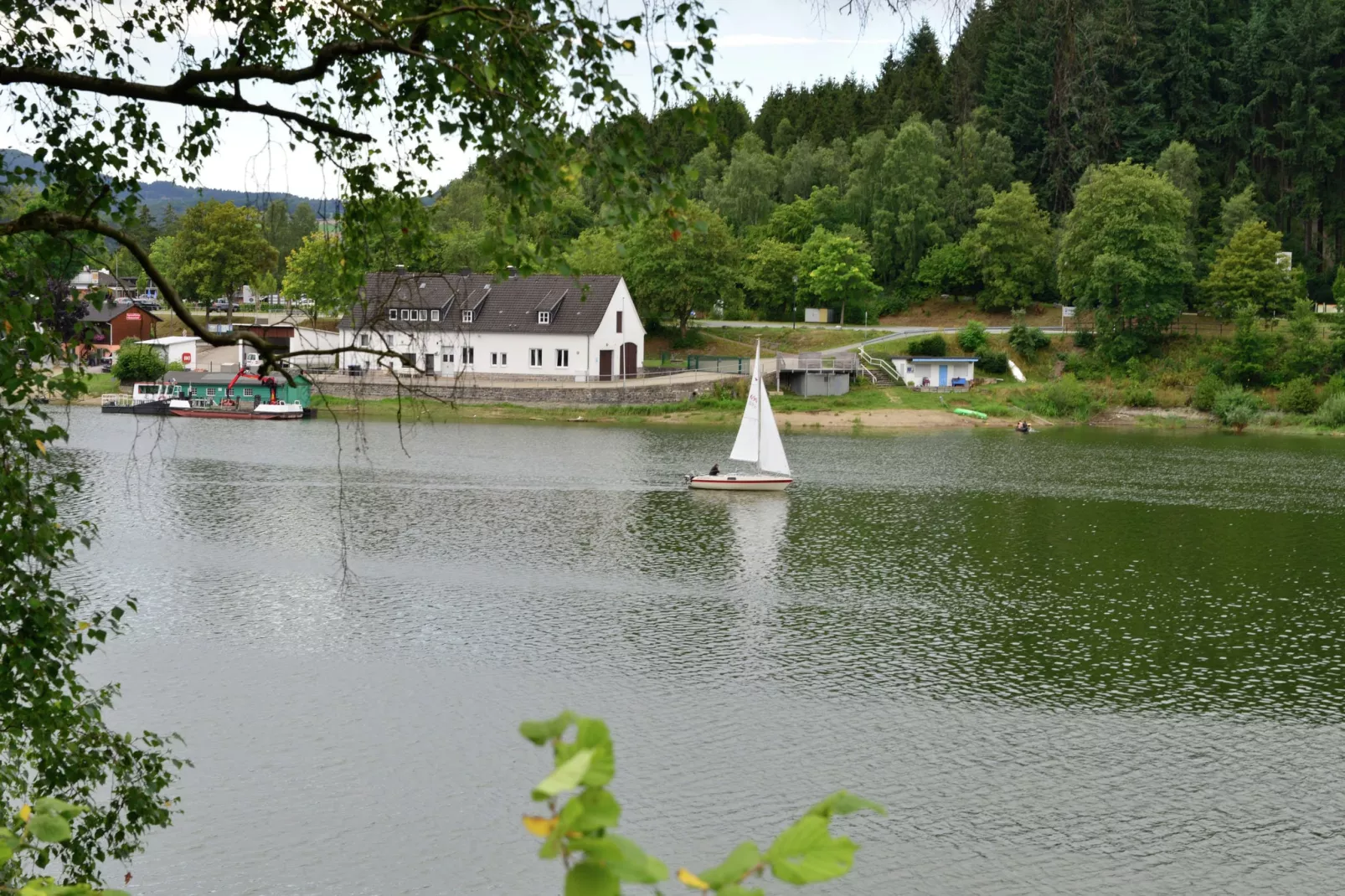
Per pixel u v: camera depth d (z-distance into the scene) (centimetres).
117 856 1301
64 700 1154
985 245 13512
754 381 6625
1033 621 3978
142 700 3123
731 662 3503
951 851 2386
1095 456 8088
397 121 1104
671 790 2627
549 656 3544
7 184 1041
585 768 249
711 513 5794
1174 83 14625
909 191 14375
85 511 5478
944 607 4141
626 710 3102
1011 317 13625
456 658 3512
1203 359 11306
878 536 5309
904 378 11025
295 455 7419
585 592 4281
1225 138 14650
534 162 908
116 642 3594
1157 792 2662
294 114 1011
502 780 2683
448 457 7475
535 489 6378
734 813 2519
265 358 1070
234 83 958
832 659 3550
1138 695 3275
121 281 1068
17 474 1012
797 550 5009
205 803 2539
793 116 19325
